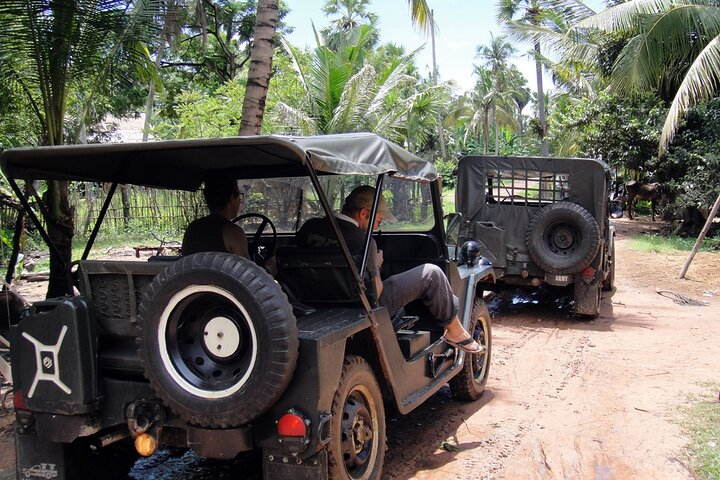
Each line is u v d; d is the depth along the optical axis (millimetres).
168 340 3012
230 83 18391
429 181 4605
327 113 18875
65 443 3490
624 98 20984
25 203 3797
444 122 51250
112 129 25578
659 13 16578
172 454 4500
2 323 6461
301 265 3943
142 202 16750
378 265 4090
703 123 19922
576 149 26625
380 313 3770
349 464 3459
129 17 7004
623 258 15945
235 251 3844
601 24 17578
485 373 5898
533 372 6727
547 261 9188
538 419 5262
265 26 7992
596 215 9266
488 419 5262
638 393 5906
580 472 4234
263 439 3049
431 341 5113
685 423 5062
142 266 3205
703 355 7359
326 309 3834
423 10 11406
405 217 5195
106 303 3348
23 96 7695
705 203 18234
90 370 3168
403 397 4078
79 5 6469
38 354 3184
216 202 4137
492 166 9633
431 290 4566
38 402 3193
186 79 29984
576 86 29438
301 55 19031
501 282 9789
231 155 4055
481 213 9672
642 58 17078
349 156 3438
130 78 8086
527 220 9516
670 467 4273
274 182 4965
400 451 4578
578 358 7285
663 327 8992
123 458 3988
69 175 4012
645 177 22406
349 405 3418
